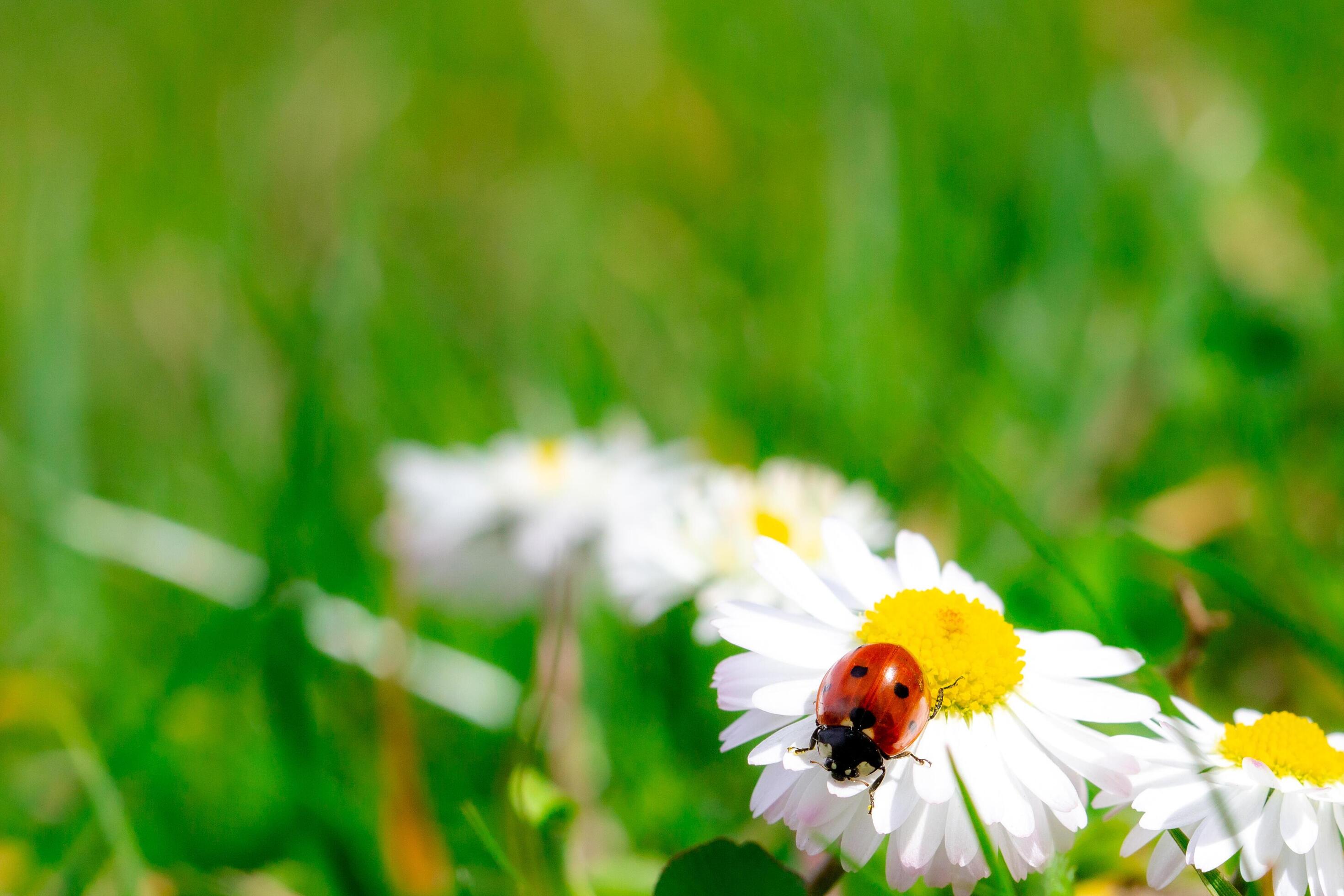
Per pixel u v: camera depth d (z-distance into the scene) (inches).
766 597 10.6
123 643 12.0
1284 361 14.5
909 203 18.5
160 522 12.7
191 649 10.6
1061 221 17.7
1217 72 21.3
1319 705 10.7
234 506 14.6
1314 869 8.9
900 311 17.0
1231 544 12.2
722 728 10.9
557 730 10.6
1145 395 14.8
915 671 8.9
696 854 9.1
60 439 13.9
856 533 9.4
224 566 12.3
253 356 15.9
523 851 9.5
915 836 8.9
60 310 14.7
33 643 12.0
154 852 10.2
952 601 9.1
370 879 10.1
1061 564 10.1
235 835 10.4
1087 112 19.1
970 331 16.8
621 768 10.7
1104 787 8.9
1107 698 9.0
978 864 8.9
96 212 21.6
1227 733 9.0
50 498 12.7
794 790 9.0
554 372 17.3
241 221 18.8
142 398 17.0
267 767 10.6
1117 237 18.4
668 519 11.0
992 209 18.6
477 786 10.6
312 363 13.0
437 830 10.1
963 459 10.4
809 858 9.6
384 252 19.7
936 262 18.1
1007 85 21.6
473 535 11.9
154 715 10.4
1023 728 9.0
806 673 9.1
